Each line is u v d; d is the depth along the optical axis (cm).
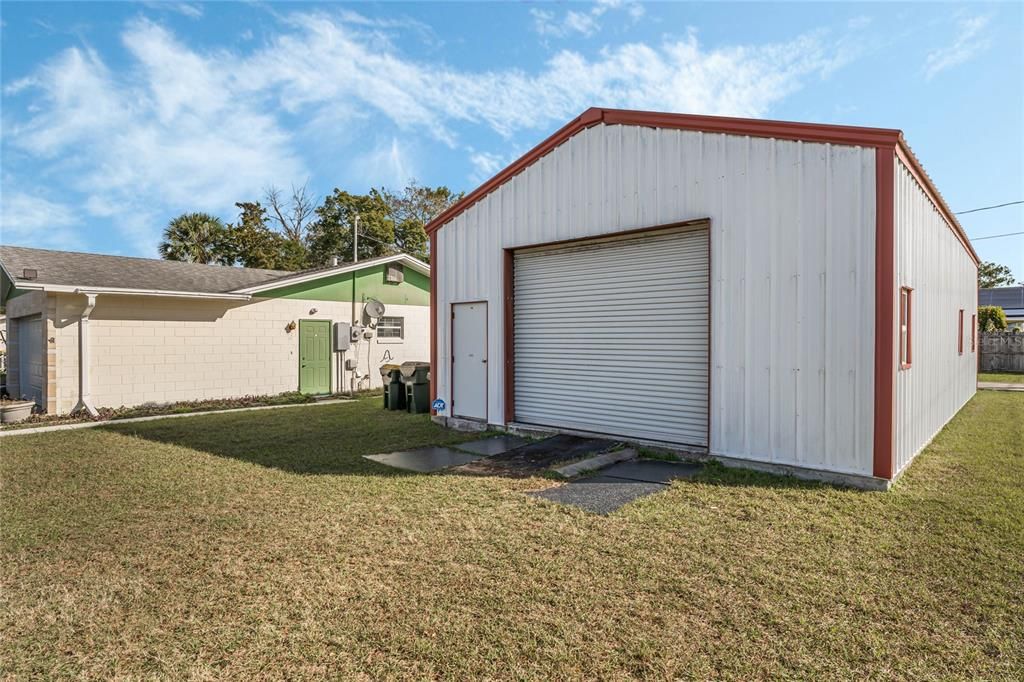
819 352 552
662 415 696
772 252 582
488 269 873
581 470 593
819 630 274
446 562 361
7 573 352
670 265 686
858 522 427
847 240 535
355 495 514
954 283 962
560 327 806
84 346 1090
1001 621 282
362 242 3250
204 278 1438
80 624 290
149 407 1172
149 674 246
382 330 1628
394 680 240
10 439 830
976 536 395
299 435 842
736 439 610
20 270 1111
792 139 568
